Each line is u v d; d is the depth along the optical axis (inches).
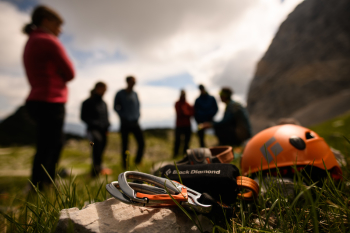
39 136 110.3
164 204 39.0
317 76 3144.7
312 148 54.1
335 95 2888.8
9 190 109.7
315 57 3324.3
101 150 179.5
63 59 113.9
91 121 177.0
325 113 2588.6
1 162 311.1
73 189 50.7
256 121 3452.3
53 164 114.9
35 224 41.3
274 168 54.1
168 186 38.5
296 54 3567.9
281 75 3592.5
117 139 595.8
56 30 118.4
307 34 3580.2
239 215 45.3
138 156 200.7
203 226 39.5
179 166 49.6
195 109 235.0
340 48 3157.0
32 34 110.0
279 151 54.7
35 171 104.5
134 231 35.1
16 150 469.4
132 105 198.7
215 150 77.2
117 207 40.3
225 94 188.2
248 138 181.9
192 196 39.1
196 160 58.6
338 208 37.7
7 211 61.1
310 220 38.7
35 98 108.3
